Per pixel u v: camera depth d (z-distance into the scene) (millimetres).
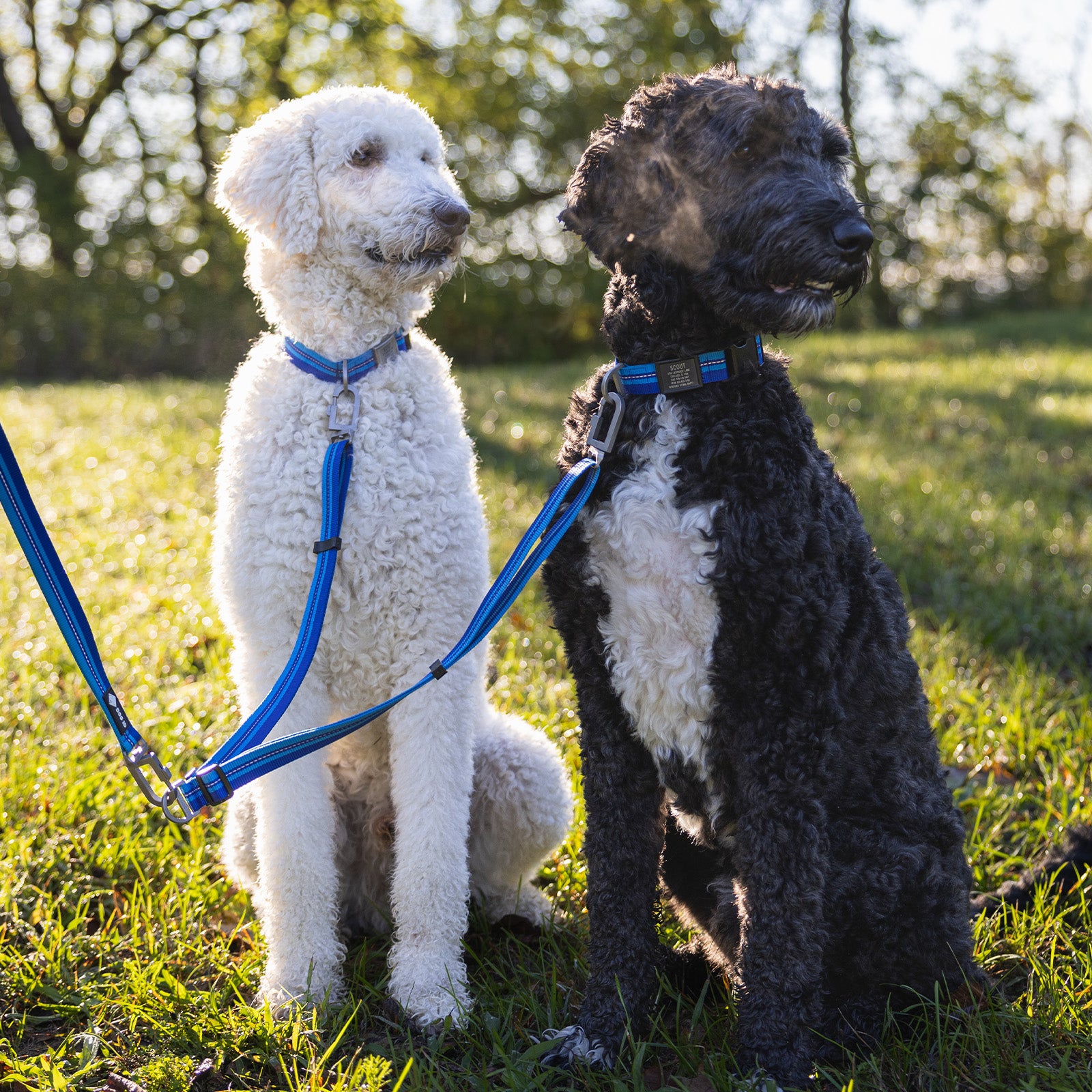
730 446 2352
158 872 3189
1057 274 25844
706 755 2463
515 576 2465
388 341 2738
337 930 2918
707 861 2750
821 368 12594
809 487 2385
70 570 5531
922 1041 2449
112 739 3859
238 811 2920
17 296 19094
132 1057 2471
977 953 2758
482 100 20859
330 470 2559
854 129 22859
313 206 2652
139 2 21406
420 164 2799
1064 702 4180
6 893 2951
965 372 11805
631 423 2453
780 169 2471
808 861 2330
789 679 2326
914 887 2430
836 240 2385
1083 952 2721
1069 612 5070
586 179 2600
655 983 2602
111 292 19281
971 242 25875
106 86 21984
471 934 3076
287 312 2738
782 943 2322
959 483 7254
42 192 19734
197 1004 2596
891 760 2541
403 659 2697
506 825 2973
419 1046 2537
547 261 21219
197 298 19047
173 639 4688
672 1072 2490
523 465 7750
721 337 2480
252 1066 2475
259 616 2639
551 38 21750
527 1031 2592
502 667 4453
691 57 21781
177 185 21875
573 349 21969
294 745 2332
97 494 6977
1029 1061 2328
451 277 2879
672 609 2391
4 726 3969
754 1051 2328
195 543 5883
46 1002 2641
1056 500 6875
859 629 2469
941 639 4742
